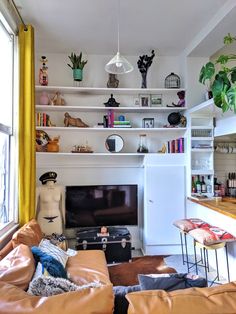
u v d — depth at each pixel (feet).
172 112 13.78
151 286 4.23
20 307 3.43
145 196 12.78
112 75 13.01
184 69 13.17
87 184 13.51
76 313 3.35
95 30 10.95
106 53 13.33
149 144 13.88
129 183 13.80
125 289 4.33
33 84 9.86
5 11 8.41
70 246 12.78
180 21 10.32
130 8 9.37
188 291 3.71
